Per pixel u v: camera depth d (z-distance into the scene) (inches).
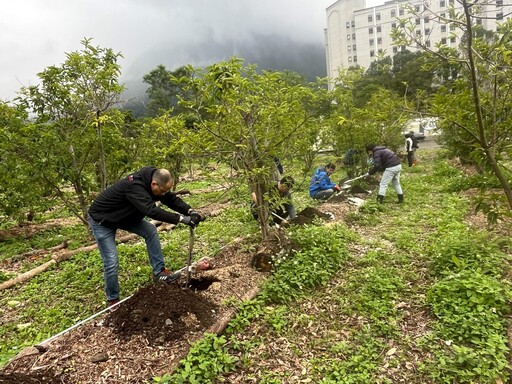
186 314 136.6
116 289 168.7
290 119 193.5
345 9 2506.2
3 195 312.7
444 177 431.2
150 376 111.4
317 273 171.9
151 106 1005.2
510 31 138.8
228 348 129.0
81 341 129.3
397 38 157.3
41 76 273.0
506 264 174.2
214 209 356.2
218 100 173.0
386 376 114.7
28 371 113.7
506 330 128.6
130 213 166.9
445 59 157.5
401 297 157.6
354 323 143.3
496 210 171.8
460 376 111.3
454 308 139.4
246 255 204.1
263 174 191.9
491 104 187.0
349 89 406.0
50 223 366.6
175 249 236.4
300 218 260.5
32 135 271.7
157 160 278.1
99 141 281.4
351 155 433.7
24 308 180.1
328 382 110.3
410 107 179.3
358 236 237.3
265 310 149.9
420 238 228.2
